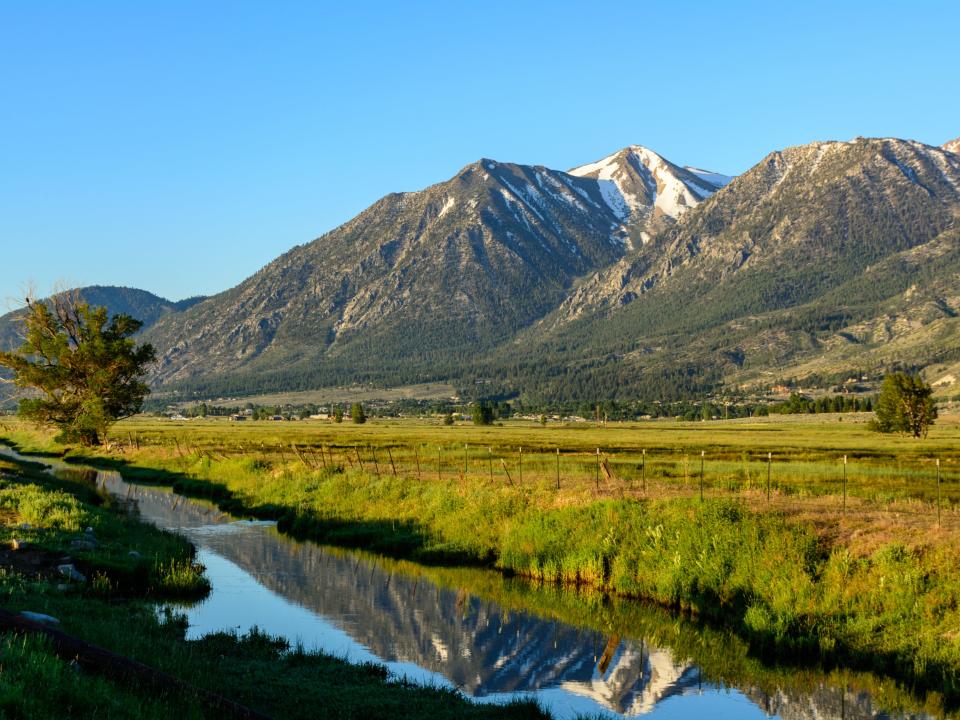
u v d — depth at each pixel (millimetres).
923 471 58656
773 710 21516
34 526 35094
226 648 23719
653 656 25719
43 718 13188
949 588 24578
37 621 19016
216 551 40281
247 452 90250
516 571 36469
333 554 40125
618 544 34375
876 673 23578
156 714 14664
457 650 26016
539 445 106062
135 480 72625
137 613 26453
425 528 42875
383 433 163625
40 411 96062
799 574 27500
